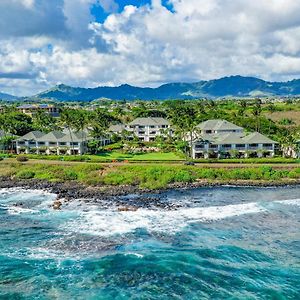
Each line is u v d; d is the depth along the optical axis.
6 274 40.75
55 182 87.56
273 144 115.56
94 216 60.50
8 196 75.56
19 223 57.50
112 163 102.44
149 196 74.69
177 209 64.81
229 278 39.66
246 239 50.59
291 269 41.66
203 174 91.44
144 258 44.34
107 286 38.22
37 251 46.66
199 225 56.19
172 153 124.12
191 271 41.19
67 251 46.59
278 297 35.97
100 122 167.12
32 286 38.25
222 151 113.62
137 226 55.53
